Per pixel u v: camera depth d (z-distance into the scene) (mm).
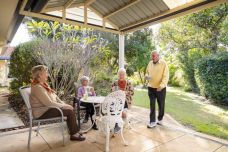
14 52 6785
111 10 4723
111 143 3314
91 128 3996
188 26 8852
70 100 5926
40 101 3127
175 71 11148
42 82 3357
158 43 11414
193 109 6164
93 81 6465
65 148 3141
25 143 3314
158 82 4090
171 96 8477
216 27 8188
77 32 6605
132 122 4473
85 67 6211
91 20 5148
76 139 3410
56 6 4289
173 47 10109
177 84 11070
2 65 12844
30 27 6164
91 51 6320
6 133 3752
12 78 7078
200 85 7660
